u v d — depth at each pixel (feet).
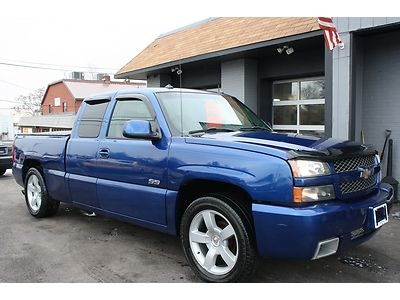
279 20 31.78
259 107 35.09
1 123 192.85
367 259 13.84
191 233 12.24
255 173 10.55
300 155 10.34
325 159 10.62
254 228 10.66
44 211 19.62
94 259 14.10
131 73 45.27
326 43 24.43
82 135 16.92
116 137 15.16
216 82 39.32
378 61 24.90
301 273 12.59
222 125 14.43
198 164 11.80
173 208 12.63
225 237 11.44
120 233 17.25
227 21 40.81
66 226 18.48
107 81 145.28
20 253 14.79
